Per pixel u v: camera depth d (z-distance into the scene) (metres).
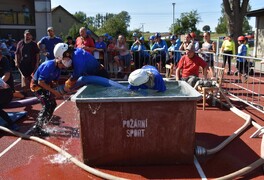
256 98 8.90
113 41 13.29
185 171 4.21
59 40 9.32
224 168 4.33
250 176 4.08
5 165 4.53
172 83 5.68
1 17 22.09
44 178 4.12
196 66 7.83
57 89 5.61
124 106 4.13
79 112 4.18
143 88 4.94
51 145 5.09
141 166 4.36
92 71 5.24
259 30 19.91
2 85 5.71
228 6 20.56
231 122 6.50
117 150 4.30
